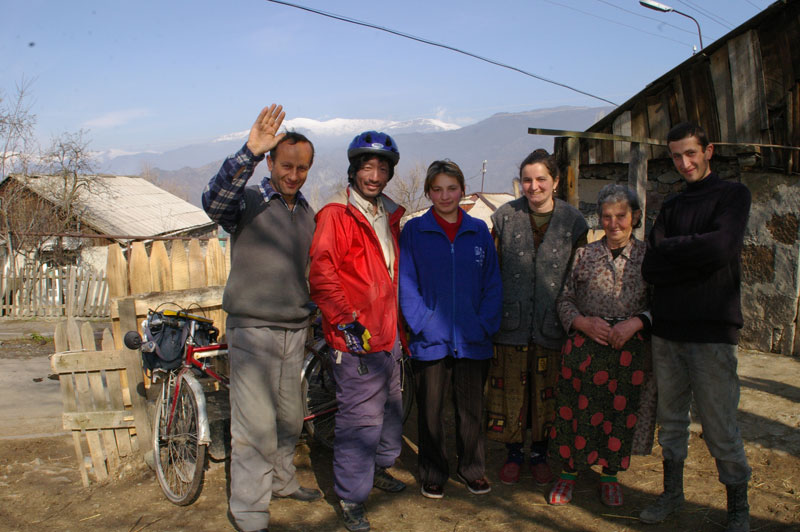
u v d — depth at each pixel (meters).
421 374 3.26
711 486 3.32
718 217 2.64
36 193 22.41
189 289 4.10
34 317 15.51
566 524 3.02
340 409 3.06
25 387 6.95
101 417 3.74
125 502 3.36
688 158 2.75
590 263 3.09
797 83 5.74
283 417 3.18
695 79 6.51
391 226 3.21
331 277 2.88
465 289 3.20
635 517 3.05
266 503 2.95
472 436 3.29
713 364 2.71
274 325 2.97
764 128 5.97
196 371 3.50
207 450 3.56
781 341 6.18
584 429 3.06
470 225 3.25
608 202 2.96
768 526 2.88
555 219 3.36
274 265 2.95
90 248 23.38
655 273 2.81
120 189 30.84
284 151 2.90
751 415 4.18
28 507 3.35
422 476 3.36
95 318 15.11
